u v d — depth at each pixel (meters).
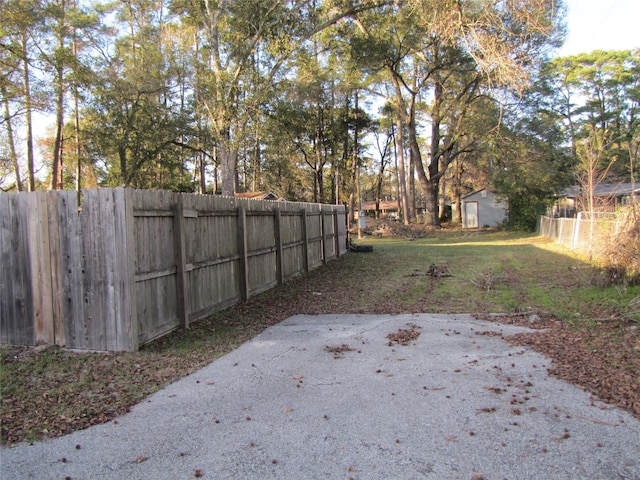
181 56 25.50
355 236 31.12
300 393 3.86
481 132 27.39
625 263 7.99
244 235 8.13
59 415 3.49
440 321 6.34
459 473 2.56
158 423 3.33
